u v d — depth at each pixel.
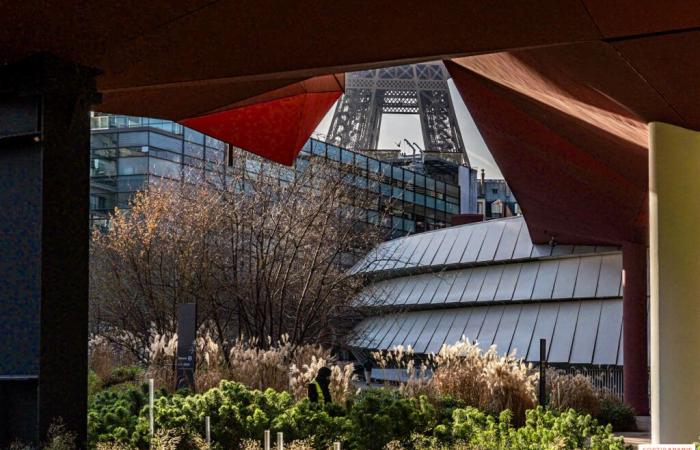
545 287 36.50
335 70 12.84
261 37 10.21
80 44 9.74
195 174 38.00
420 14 9.59
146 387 15.76
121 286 31.39
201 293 29.47
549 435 12.36
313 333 31.02
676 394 14.56
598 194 26.11
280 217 29.45
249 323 28.48
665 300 14.68
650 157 14.88
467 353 18.55
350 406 13.43
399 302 41.78
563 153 23.39
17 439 9.29
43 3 8.73
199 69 11.23
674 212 14.70
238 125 18.30
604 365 32.41
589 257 36.16
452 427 12.86
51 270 9.73
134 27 9.52
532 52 13.04
